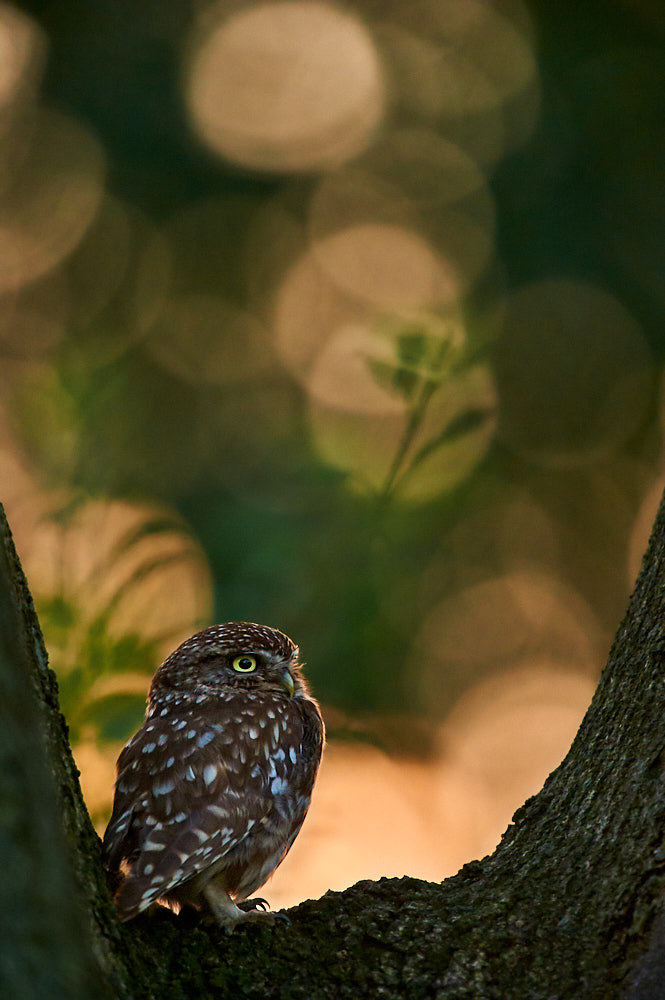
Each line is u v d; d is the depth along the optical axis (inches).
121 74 564.7
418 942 168.4
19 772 123.4
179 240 595.8
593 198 532.7
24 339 583.5
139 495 534.3
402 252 580.1
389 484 322.0
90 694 260.4
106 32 561.0
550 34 546.0
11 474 454.9
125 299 597.0
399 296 581.0
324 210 594.9
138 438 555.8
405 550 461.7
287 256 599.5
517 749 584.1
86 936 136.1
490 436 548.1
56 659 264.2
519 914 170.2
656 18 531.8
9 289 587.5
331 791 402.0
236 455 577.9
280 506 454.3
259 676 240.7
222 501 535.2
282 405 593.9
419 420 315.6
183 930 171.5
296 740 229.8
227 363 598.5
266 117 581.0
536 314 552.7
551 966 162.7
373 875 421.1
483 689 583.8
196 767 206.7
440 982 162.9
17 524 350.9
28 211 579.2
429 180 571.5
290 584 420.5
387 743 440.8
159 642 274.8
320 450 468.4
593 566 582.6
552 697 589.6
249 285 602.5
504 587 572.7
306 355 595.8
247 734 218.4
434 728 563.8
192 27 569.0
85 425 370.9
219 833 199.5
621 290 535.8
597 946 163.5
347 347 502.0
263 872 215.6
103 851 196.1
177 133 574.6
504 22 564.7
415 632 514.9
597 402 558.6
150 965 161.9
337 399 522.6
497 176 550.9
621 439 565.6
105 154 571.5
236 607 422.0
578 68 539.5
